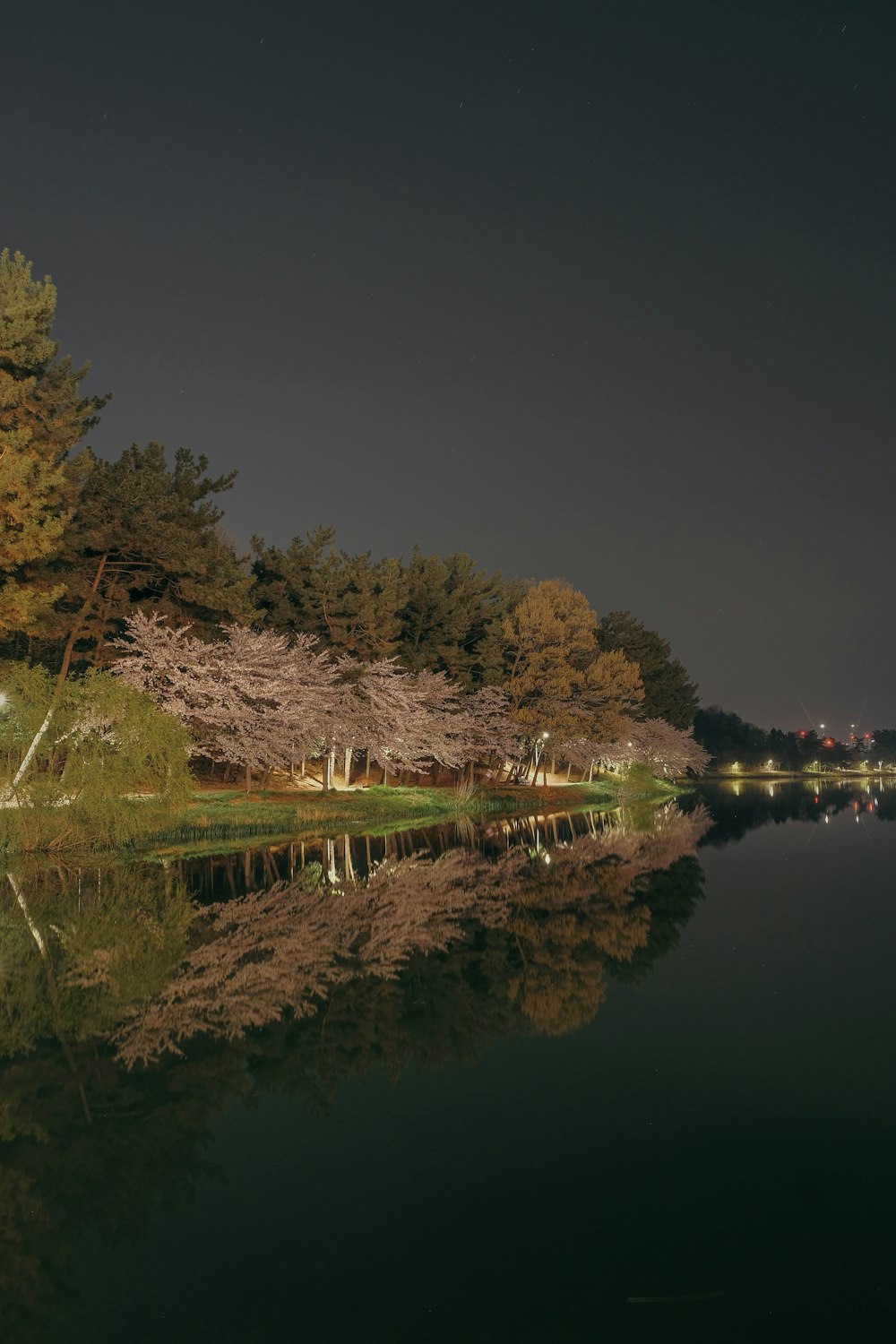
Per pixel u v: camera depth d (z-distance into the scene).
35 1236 6.82
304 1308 5.90
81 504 36.03
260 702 44.78
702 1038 11.16
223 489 43.12
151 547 37.25
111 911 19.75
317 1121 8.81
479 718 64.88
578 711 70.31
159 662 40.38
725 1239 6.67
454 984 13.77
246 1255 6.52
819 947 16.28
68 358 33.84
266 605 54.75
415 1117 8.91
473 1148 8.25
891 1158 7.96
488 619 70.62
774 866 28.55
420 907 20.45
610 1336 5.55
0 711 28.80
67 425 33.53
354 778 67.25
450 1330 5.66
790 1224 6.87
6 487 28.08
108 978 14.12
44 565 34.16
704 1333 5.57
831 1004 12.69
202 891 22.72
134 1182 7.72
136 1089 9.69
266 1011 12.40
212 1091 9.60
